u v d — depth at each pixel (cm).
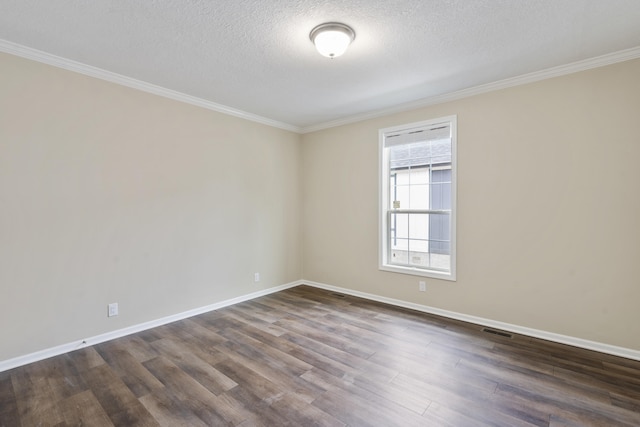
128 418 184
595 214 266
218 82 314
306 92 340
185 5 193
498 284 316
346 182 441
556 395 203
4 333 239
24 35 228
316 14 204
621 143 255
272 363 247
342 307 384
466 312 336
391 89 331
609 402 196
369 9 198
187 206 353
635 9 198
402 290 386
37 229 254
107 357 258
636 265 250
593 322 268
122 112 301
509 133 307
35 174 253
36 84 253
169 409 192
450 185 350
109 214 293
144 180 317
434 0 190
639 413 185
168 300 336
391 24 215
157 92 325
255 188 429
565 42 238
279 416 185
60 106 265
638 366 239
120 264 301
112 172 295
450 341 285
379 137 404
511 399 199
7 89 240
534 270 295
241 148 411
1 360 238
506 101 308
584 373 229
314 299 418
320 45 222
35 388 214
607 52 253
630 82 251
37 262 254
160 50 250
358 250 430
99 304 288
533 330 296
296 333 305
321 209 473
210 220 376
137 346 279
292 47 246
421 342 284
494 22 213
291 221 484
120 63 273
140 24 214
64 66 266
